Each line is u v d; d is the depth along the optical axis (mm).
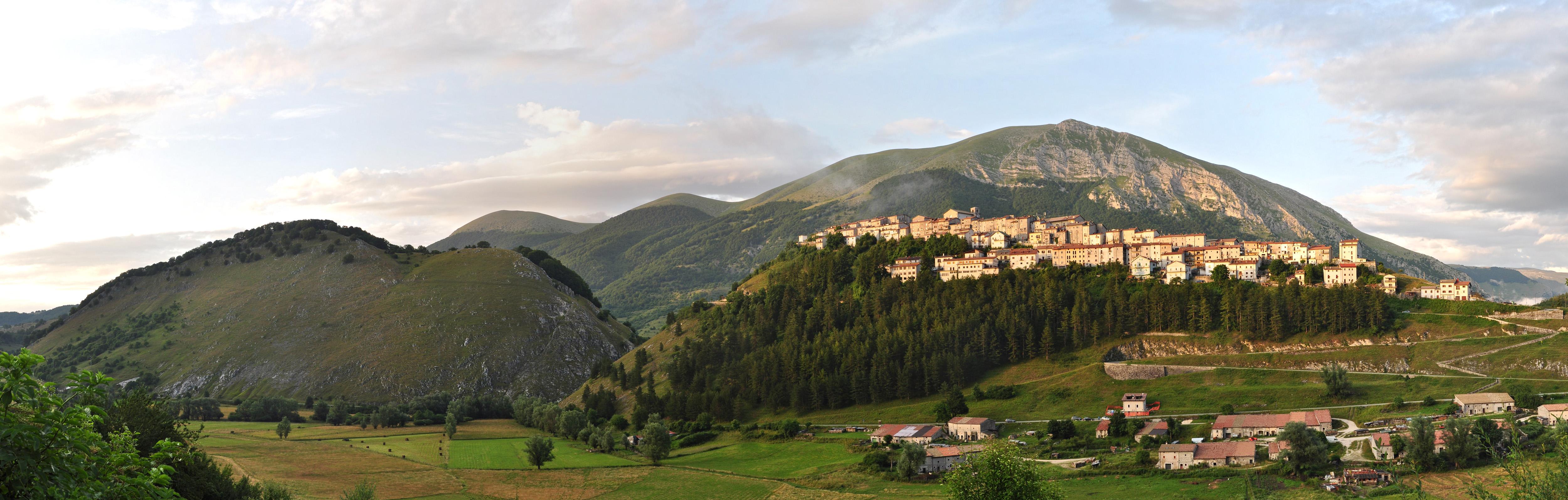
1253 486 190000
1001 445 134625
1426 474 182750
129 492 42594
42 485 37719
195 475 132375
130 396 136125
